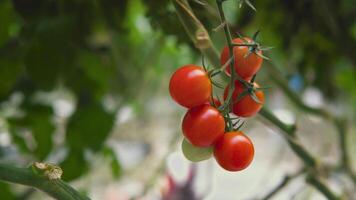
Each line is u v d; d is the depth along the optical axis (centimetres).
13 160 103
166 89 164
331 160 122
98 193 149
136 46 124
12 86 93
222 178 179
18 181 45
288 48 107
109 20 91
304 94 120
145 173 158
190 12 52
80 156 93
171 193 134
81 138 93
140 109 154
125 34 97
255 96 46
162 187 135
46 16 87
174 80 44
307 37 105
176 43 78
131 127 168
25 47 85
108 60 101
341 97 132
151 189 127
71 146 92
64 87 99
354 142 157
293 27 103
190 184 135
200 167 152
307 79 116
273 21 103
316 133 128
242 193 165
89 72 96
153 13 72
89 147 93
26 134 101
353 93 134
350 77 127
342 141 96
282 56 116
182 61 145
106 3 89
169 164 135
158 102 172
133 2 120
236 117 47
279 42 103
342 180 102
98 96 97
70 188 46
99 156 108
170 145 122
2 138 115
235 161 45
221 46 76
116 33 97
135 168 160
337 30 97
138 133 169
